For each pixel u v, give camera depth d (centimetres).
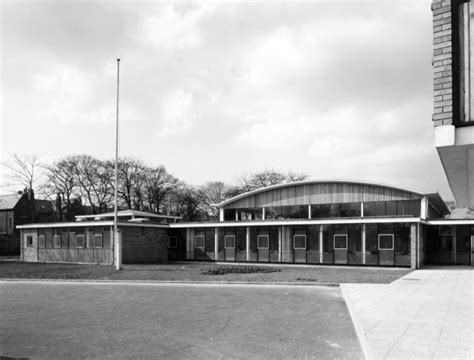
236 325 955
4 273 2367
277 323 973
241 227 3209
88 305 1270
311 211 3284
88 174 5591
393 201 3009
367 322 935
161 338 843
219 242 3300
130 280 1931
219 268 2447
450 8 413
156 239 3419
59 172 5506
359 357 704
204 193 6812
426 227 3056
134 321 1015
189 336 855
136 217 4203
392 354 684
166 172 6353
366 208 3089
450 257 2994
